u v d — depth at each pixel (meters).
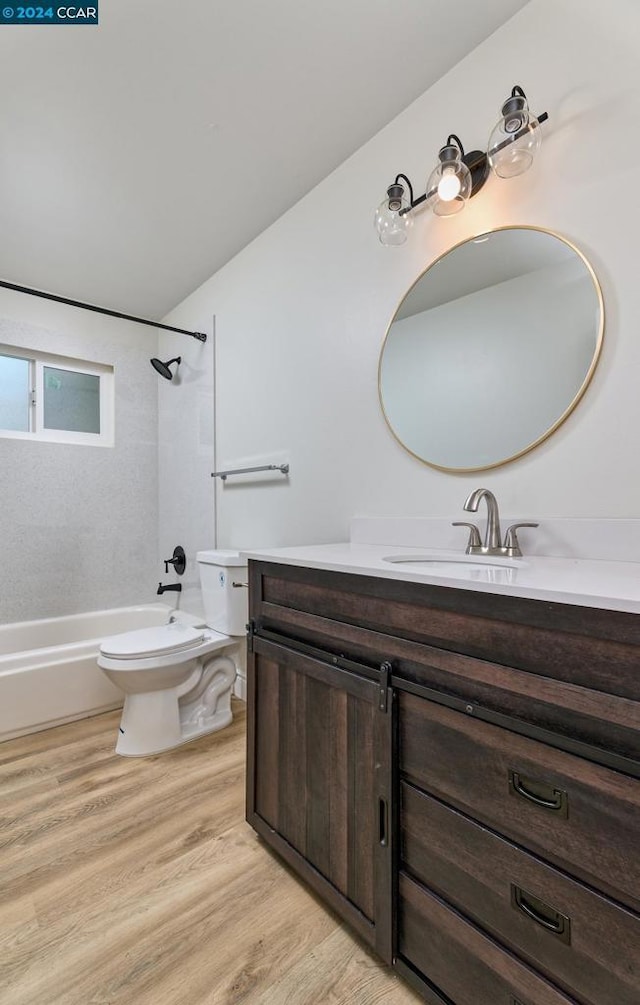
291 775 1.23
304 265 2.09
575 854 0.69
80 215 2.17
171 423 3.21
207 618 2.38
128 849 1.37
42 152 1.79
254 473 2.42
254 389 2.41
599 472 1.18
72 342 2.99
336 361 1.94
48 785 1.69
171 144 1.77
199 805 1.57
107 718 2.28
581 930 0.68
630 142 1.14
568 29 1.24
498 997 0.78
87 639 2.94
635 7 1.13
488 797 0.80
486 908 0.80
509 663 0.77
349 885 1.05
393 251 1.71
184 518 3.06
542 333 1.29
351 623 1.07
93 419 3.14
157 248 2.46
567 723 0.70
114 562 3.16
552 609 0.72
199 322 2.88
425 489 1.60
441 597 0.88
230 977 0.99
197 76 1.50
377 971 1.00
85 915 1.14
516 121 1.17
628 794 0.63
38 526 2.86
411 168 1.64
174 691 2.01
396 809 0.94
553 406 1.27
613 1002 0.65
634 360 1.13
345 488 1.90
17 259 2.53
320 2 1.29
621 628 0.65
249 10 1.30
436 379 1.56
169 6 1.28
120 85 1.52
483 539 1.40
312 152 1.84
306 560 1.19
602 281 1.18
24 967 1.01
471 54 1.46
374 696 0.99
